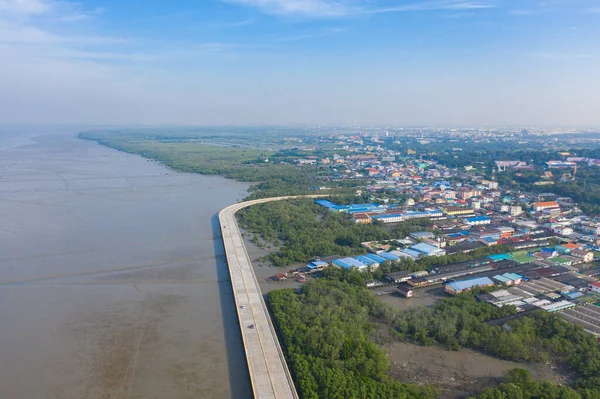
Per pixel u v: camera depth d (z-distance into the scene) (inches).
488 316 3821.4
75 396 2790.4
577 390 2785.4
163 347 3371.1
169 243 6023.6
